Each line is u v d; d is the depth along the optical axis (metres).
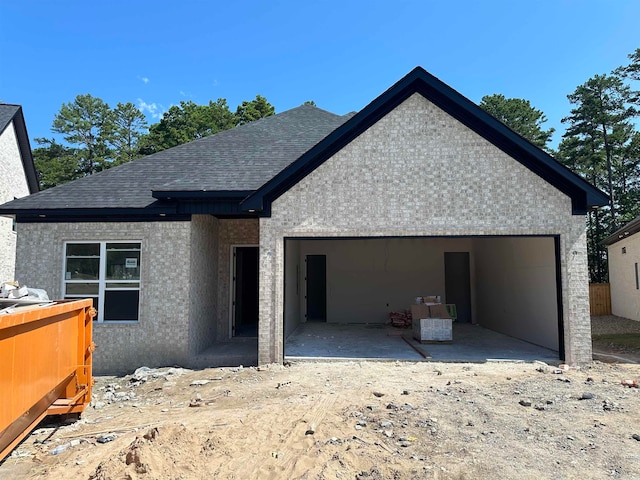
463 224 8.96
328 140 9.05
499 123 8.81
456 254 16.45
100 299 9.84
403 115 9.23
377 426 5.25
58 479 4.16
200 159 11.80
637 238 18.94
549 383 7.23
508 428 5.16
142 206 9.61
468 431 5.07
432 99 9.16
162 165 11.62
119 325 9.66
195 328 10.05
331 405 6.06
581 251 8.77
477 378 7.61
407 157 9.16
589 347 8.62
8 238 19.16
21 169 21.48
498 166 8.99
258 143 12.78
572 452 4.48
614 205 34.75
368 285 16.39
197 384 7.88
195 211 9.73
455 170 9.06
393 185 9.14
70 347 5.54
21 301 5.30
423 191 9.08
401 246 16.50
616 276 21.34
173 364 9.52
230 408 6.33
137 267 9.89
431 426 5.23
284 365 9.09
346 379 7.67
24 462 4.65
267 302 9.17
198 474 4.12
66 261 9.97
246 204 9.02
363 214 9.13
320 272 16.75
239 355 9.77
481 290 15.40
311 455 4.48
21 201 9.92
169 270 9.74
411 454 4.48
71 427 5.79
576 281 8.74
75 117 49.56
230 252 12.06
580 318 8.69
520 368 8.45
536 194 8.90
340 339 12.06
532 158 8.91
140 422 5.90
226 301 11.97
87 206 9.62
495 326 13.87
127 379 8.78
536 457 4.36
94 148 49.78
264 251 9.24
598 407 5.92
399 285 16.34
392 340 11.89
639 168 34.44
